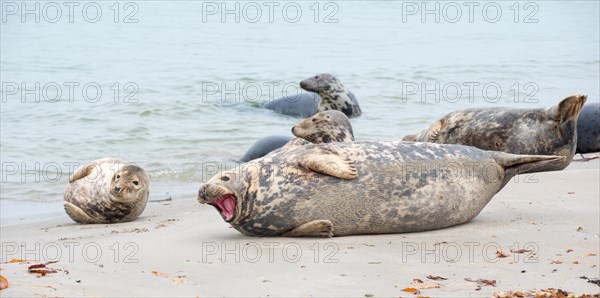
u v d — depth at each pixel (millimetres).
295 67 64562
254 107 47875
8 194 28562
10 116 43812
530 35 88625
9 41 82688
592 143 33656
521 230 18766
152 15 109750
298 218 18766
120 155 35188
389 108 47094
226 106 47750
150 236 19516
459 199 19234
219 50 75875
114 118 43250
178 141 38156
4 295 12539
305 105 46625
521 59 67875
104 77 59250
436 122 29672
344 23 100875
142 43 81062
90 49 76438
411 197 18875
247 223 18969
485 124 28156
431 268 15617
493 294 13672
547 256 16453
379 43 81750
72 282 13883
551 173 26812
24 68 64438
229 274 15094
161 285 14078
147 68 63875
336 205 18734
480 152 19906
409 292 13883
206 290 13867
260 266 15773
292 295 13648
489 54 72000
